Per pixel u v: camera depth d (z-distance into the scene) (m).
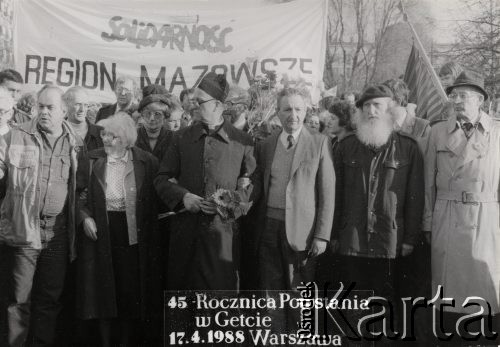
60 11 6.00
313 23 6.19
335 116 6.08
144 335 5.77
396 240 5.68
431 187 5.84
